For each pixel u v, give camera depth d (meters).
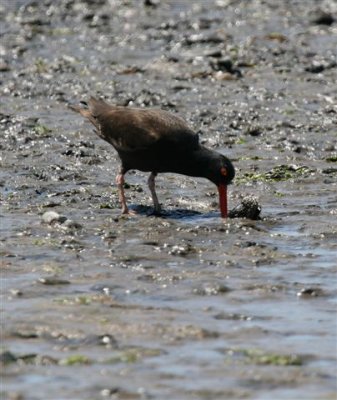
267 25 36.78
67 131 22.14
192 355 10.37
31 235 14.81
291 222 15.93
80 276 12.93
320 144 21.52
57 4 41.16
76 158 19.97
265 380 9.73
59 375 9.75
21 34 35.00
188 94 26.02
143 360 10.20
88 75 28.44
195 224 15.68
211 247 14.40
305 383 9.68
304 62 29.98
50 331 10.93
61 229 15.09
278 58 30.44
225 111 24.22
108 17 38.84
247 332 11.09
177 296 12.26
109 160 19.95
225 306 11.94
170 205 17.05
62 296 12.12
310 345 10.73
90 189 17.91
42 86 26.80
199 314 11.63
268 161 20.22
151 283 12.71
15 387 9.45
